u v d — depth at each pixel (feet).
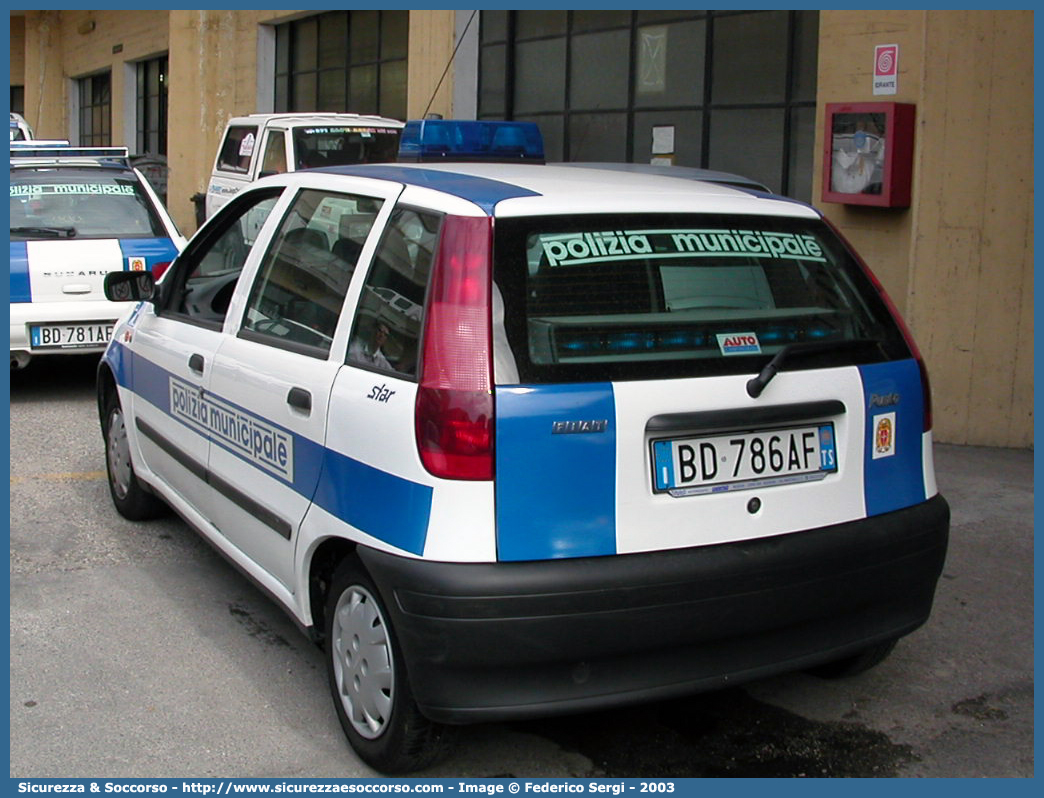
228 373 14.62
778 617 11.46
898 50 27.04
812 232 13.00
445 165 14.47
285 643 15.31
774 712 13.65
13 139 56.90
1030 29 23.75
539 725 13.29
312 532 12.44
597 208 11.77
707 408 11.21
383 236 12.35
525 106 42.96
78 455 24.56
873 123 26.66
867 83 27.84
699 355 11.39
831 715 13.58
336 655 12.58
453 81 45.47
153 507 19.85
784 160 32.68
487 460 10.59
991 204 24.62
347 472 11.78
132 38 84.89
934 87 25.02
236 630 15.69
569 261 11.36
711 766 12.46
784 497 11.64
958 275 25.21
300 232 14.17
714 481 11.32
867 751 12.78
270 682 14.21
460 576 10.50
